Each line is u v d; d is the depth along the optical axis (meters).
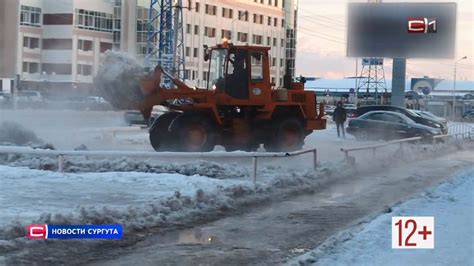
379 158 20.61
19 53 73.38
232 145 20.59
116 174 14.28
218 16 86.12
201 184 13.23
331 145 26.36
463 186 14.55
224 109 20.55
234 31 88.44
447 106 58.50
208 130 20.00
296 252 8.31
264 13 93.19
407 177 17.08
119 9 80.50
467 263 7.54
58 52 76.12
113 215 9.75
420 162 22.06
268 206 11.88
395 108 33.75
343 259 7.64
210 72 20.95
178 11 59.78
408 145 25.55
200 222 10.19
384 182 15.84
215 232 9.46
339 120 32.19
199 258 7.91
